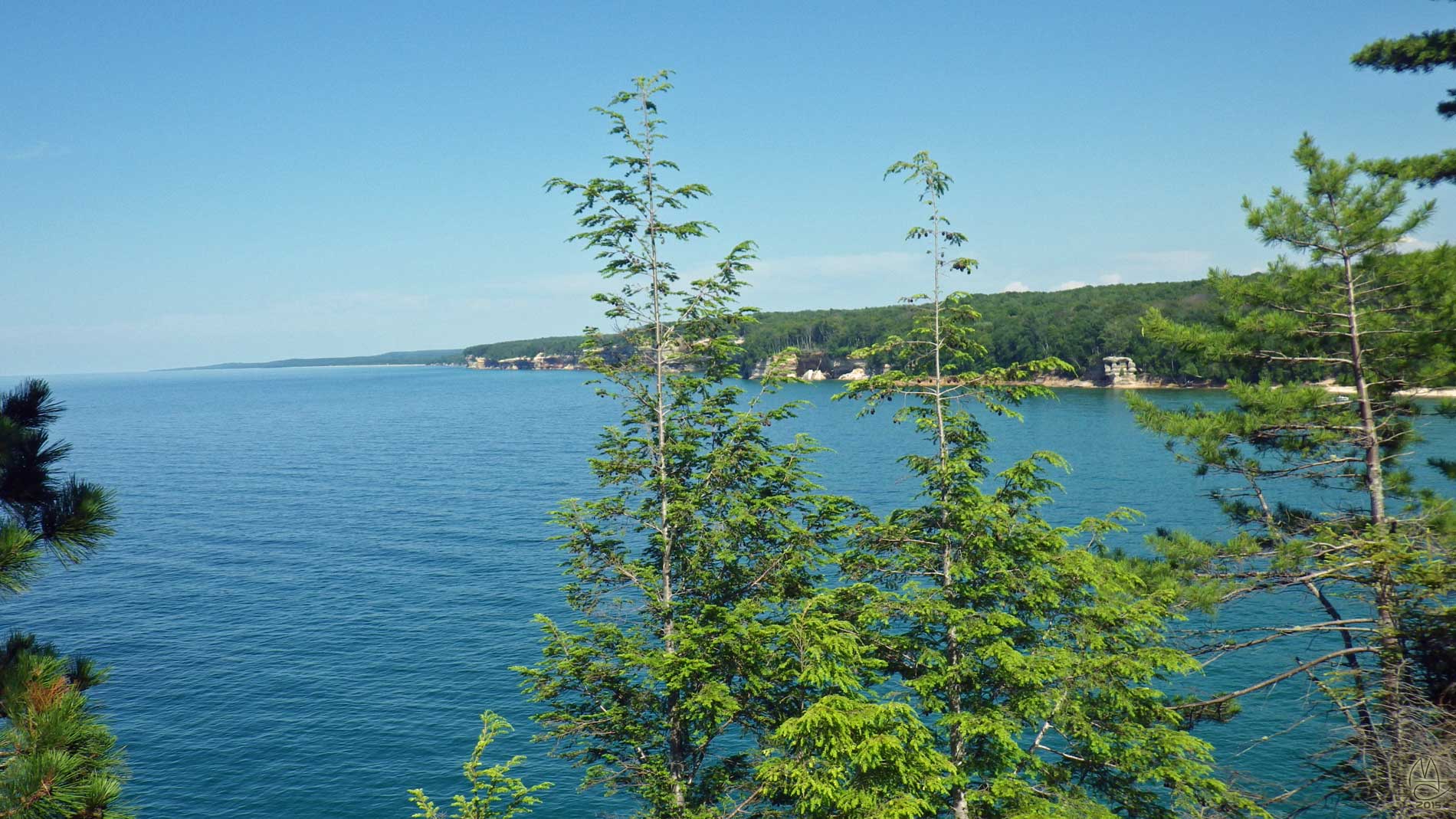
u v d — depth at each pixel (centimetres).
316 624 4328
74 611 4609
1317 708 2708
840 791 1286
